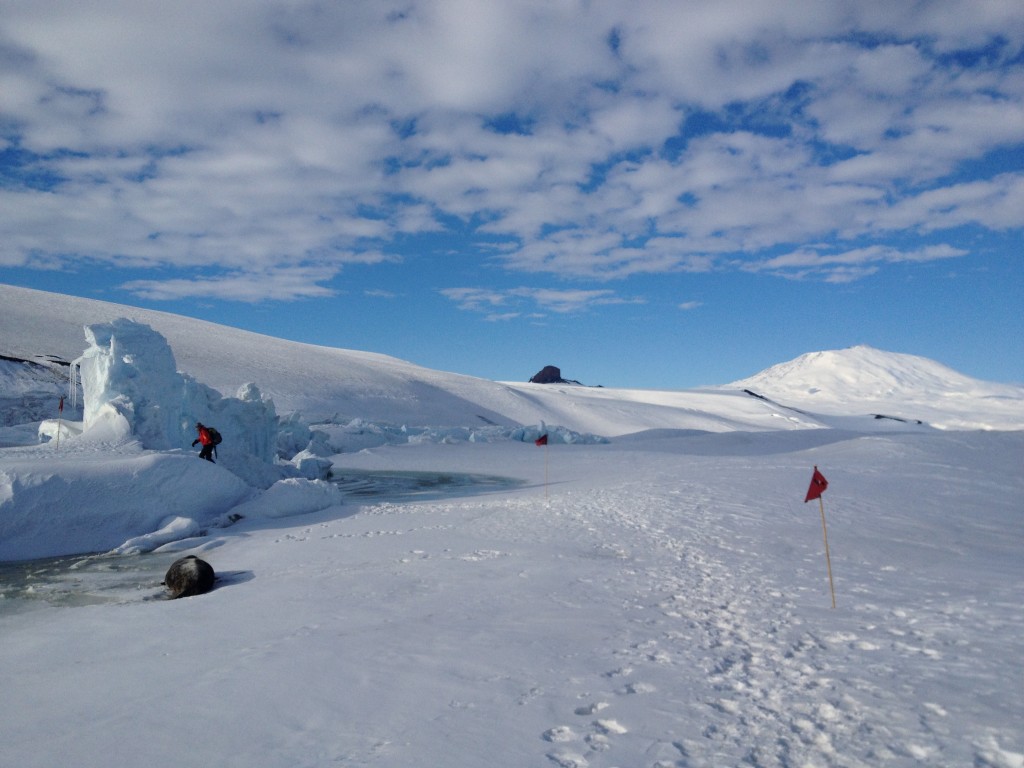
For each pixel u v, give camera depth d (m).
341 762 3.94
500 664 5.69
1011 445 24.00
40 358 48.22
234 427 24.39
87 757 4.12
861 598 7.78
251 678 5.43
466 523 14.59
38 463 14.27
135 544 13.15
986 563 9.89
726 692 4.98
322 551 11.97
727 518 13.95
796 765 3.83
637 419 89.69
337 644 6.37
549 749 4.07
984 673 5.03
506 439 49.84
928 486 17.38
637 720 4.49
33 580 10.84
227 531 14.92
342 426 45.47
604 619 7.12
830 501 15.48
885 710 4.48
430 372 99.56
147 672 5.90
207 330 82.38
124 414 18.25
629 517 14.41
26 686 5.68
